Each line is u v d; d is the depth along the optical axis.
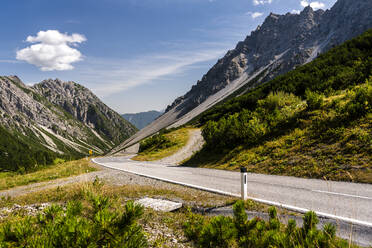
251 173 11.33
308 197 6.09
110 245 1.60
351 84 24.59
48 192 8.23
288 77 50.03
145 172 14.45
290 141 13.51
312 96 16.30
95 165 22.34
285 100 22.45
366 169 8.04
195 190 7.98
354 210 4.83
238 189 7.77
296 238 2.15
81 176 13.71
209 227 2.39
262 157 13.24
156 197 7.07
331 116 13.55
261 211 5.17
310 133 13.20
